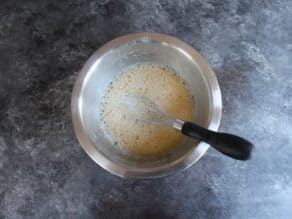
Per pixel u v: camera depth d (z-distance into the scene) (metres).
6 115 0.49
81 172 0.47
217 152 0.46
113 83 0.46
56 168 0.47
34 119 0.49
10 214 0.47
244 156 0.37
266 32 0.48
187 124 0.40
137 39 0.42
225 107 0.47
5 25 0.51
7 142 0.48
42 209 0.47
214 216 0.45
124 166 0.41
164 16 0.50
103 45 0.45
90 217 0.46
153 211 0.46
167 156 0.42
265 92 0.47
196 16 0.49
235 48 0.48
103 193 0.46
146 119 0.44
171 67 0.45
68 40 0.50
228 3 0.49
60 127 0.48
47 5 0.51
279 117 0.46
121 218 0.46
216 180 0.46
